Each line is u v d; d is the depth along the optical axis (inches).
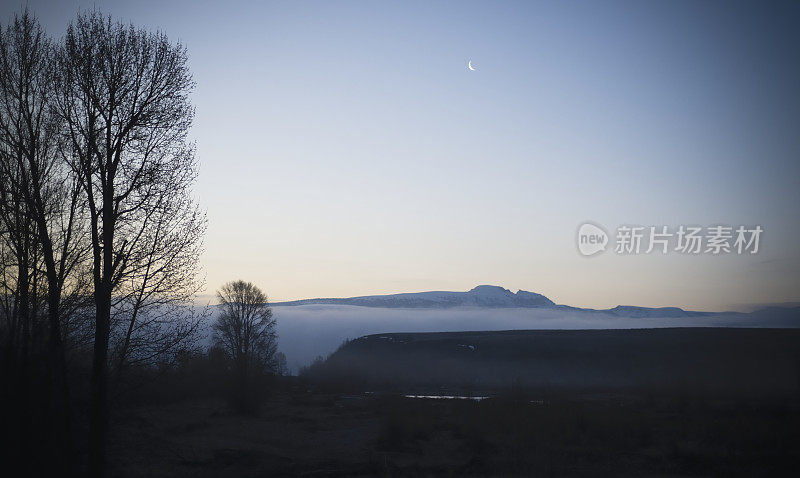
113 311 670.5
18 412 623.2
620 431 1492.4
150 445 1284.4
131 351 666.8
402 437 1512.1
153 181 695.1
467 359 5905.5
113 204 686.5
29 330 653.3
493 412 1918.1
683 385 3029.0
